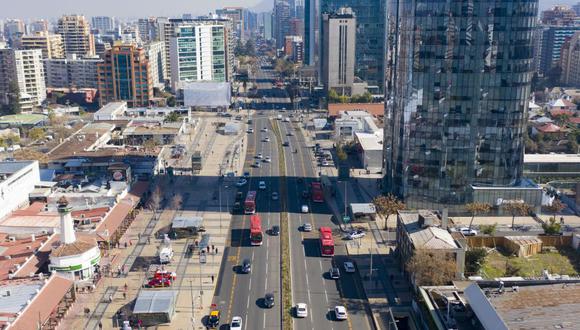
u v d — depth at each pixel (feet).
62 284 483.51
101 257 583.58
